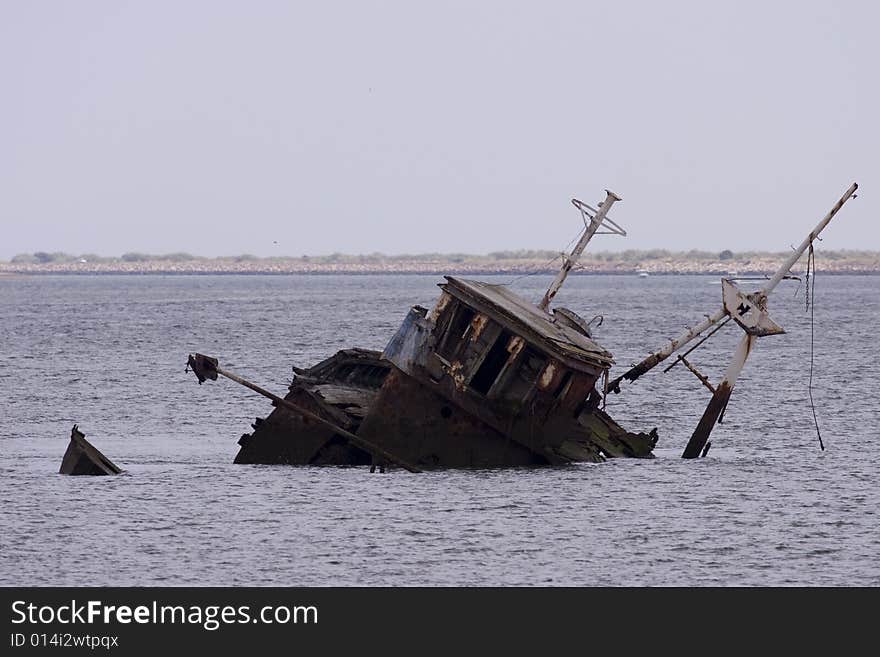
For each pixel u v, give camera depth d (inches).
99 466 6752.0
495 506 5974.4
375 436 6717.5
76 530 5526.6
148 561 5108.3
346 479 6550.2
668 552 5275.6
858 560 5187.0
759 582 4923.7
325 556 5172.2
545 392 6668.3
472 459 6752.0
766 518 5841.5
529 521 5708.7
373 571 5004.9
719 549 5324.8
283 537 5423.2
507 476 6638.8
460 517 5767.7
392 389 6707.7
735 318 7465.6
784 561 5172.2
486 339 6673.2
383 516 5772.6
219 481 6525.6
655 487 6505.9
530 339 6619.1
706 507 6053.2
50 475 6756.9
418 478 6574.8
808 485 6638.8
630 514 5880.9
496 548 5295.3
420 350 6663.4
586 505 6043.3
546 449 6811.0
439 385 6643.7
